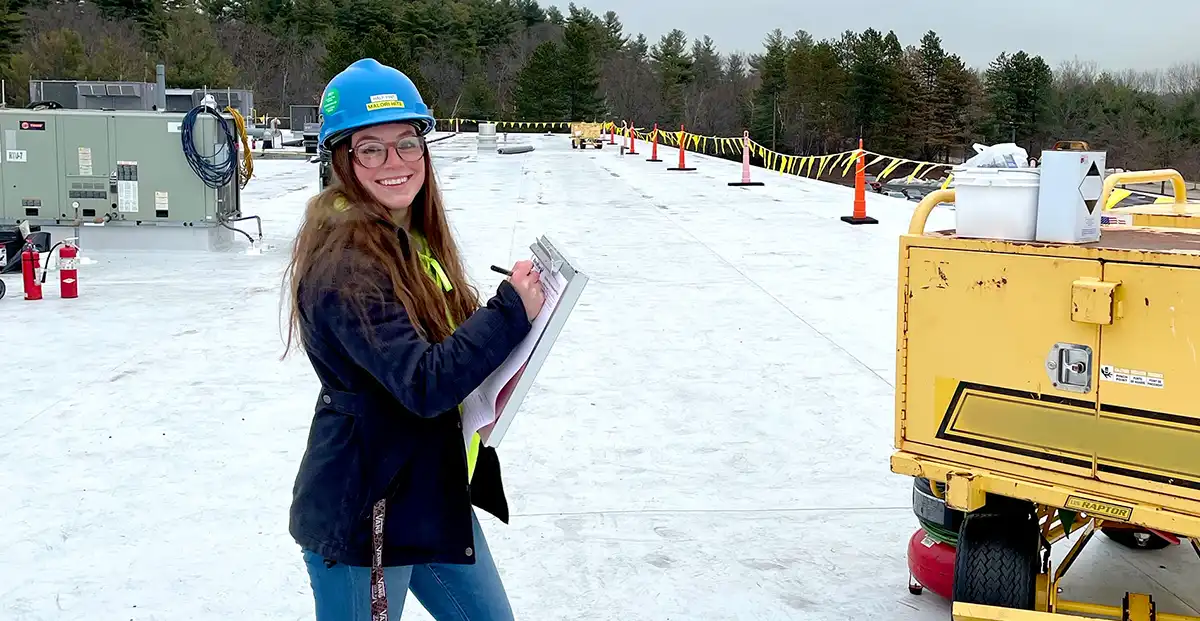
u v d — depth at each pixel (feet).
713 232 43.32
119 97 46.55
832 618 10.98
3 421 17.51
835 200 58.08
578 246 38.88
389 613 6.96
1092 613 9.29
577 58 307.99
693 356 22.09
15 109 37.11
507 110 335.47
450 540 6.79
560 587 11.69
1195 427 7.63
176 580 11.80
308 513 6.67
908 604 11.27
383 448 6.57
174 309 27.35
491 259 35.19
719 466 15.56
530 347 6.48
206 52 271.28
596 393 19.33
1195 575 11.89
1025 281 8.36
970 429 8.85
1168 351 7.70
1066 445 8.30
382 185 6.75
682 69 373.81
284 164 98.17
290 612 11.09
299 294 6.40
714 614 11.08
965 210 8.84
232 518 13.55
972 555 9.23
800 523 13.48
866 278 31.89
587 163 97.55
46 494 14.30
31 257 28.45
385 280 6.28
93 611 11.07
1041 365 8.36
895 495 14.42
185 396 19.08
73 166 36.81
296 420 17.66
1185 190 12.28
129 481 14.82
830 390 19.51
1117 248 8.09
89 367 21.20
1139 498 7.95
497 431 6.63
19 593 11.44
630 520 13.57
